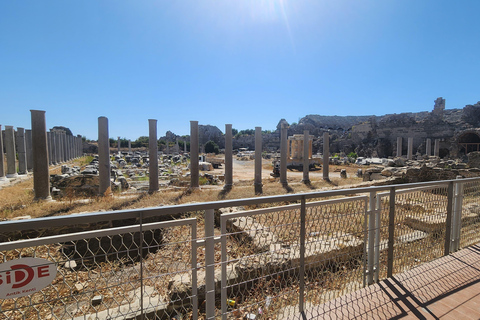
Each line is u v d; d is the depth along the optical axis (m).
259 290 3.95
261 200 2.38
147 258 5.91
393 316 2.61
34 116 10.72
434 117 46.97
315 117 79.88
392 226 3.33
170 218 8.57
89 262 6.54
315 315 2.66
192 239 2.24
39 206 9.70
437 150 39.16
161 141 68.88
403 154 48.72
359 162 38.16
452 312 2.67
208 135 77.88
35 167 10.81
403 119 49.22
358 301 2.89
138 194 12.80
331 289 3.72
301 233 2.70
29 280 1.72
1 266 1.64
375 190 3.12
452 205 4.28
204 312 3.80
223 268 2.42
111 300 4.04
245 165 40.53
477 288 3.12
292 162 35.28
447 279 3.33
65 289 4.50
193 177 14.41
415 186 3.58
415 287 3.15
